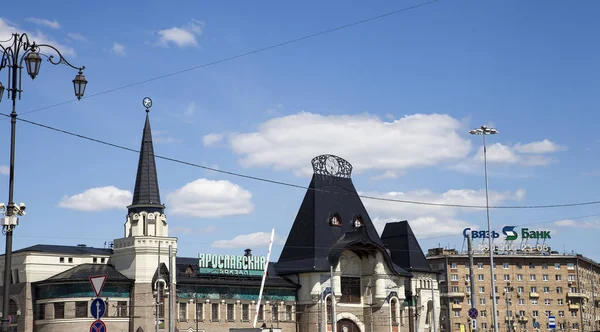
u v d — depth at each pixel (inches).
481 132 3324.3
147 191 4116.6
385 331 4712.1
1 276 4156.0
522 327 7121.1
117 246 4101.9
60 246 4222.4
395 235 5364.2
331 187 4943.4
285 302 4579.2
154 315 3969.0
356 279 4815.5
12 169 1517.0
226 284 4330.7
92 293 3875.5
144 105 4296.3
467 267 7155.5
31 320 3949.3
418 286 5196.9
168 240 4084.6
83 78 1550.2
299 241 4788.4
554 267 7293.3
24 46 1525.6
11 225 1505.9
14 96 1517.0
